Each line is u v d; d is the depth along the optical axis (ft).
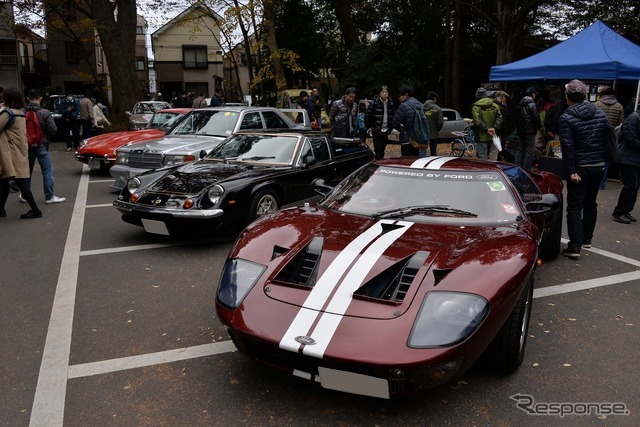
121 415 9.46
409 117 29.45
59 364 11.36
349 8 96.27
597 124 18.47
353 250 10.52
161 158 28.17
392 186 13.55
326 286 9.61
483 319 8.88
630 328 13.30
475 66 89.51
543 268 18.11
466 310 8.87
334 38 119.34
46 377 10.80
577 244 18.99
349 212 12.97
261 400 9.89
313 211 13.16
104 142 36.32
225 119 31.40
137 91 68.90
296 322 9.06
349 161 25.66
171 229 19.27
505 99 39.68
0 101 35.68
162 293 15.52
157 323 13.44
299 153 22.93
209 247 20.25
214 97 58.39
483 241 10.86
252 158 23.03
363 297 9.26
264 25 76.23
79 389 10.35
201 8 77.20
